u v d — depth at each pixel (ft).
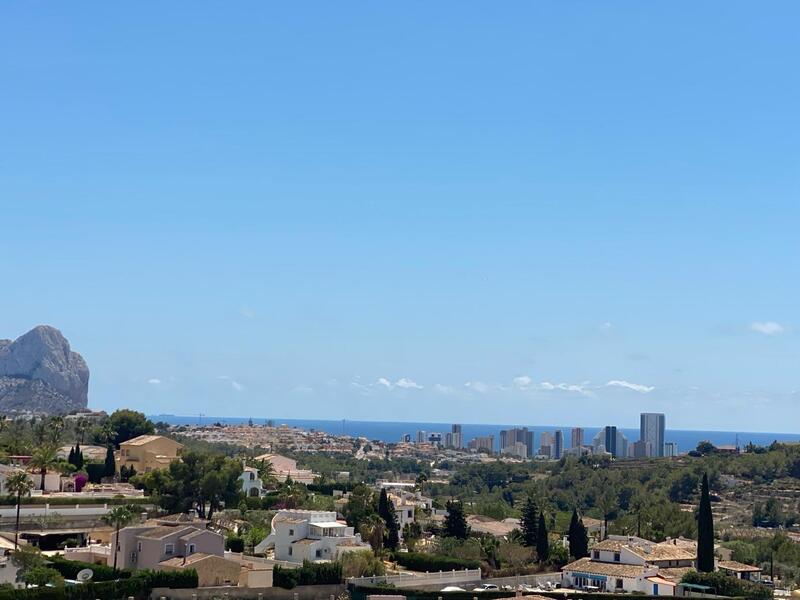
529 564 599.98
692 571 575.38
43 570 402.52
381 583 489.26
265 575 458.91
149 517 555.28
